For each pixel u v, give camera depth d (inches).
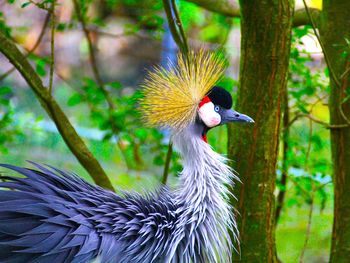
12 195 284.0
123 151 473.1
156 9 469.4
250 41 339.0
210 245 311.4
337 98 375.2
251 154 348.8
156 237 298.7
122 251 289.7
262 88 342.3
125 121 450.9
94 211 290.5
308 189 434.0
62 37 848.9
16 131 460.8
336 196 381.4
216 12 426.3
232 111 324.5
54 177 304.5
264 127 346.0
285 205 478.6
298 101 427.8
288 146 436.8
